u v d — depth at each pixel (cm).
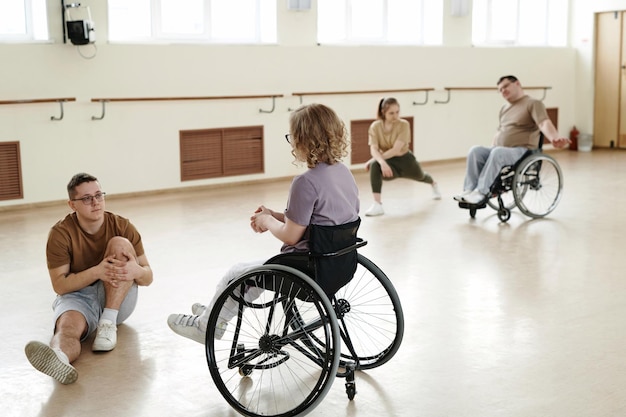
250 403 270
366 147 887
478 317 359
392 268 450
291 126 263
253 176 804
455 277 430
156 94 730
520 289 405
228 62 770
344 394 277
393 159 635
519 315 362
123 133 715
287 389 282
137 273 328
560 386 279
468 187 597
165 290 410
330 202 260
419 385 283
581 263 458
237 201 695
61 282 319
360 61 866
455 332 339
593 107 1077
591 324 348
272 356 289
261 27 807
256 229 278
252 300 285
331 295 274
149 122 729
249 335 336
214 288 413
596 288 406
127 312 340
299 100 826
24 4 668
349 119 866
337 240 264
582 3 1059
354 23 883
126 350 321
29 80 660
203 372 299
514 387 279
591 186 750
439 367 299
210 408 267
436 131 947
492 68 987
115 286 325
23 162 664
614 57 1045
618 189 729
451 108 955
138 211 647
